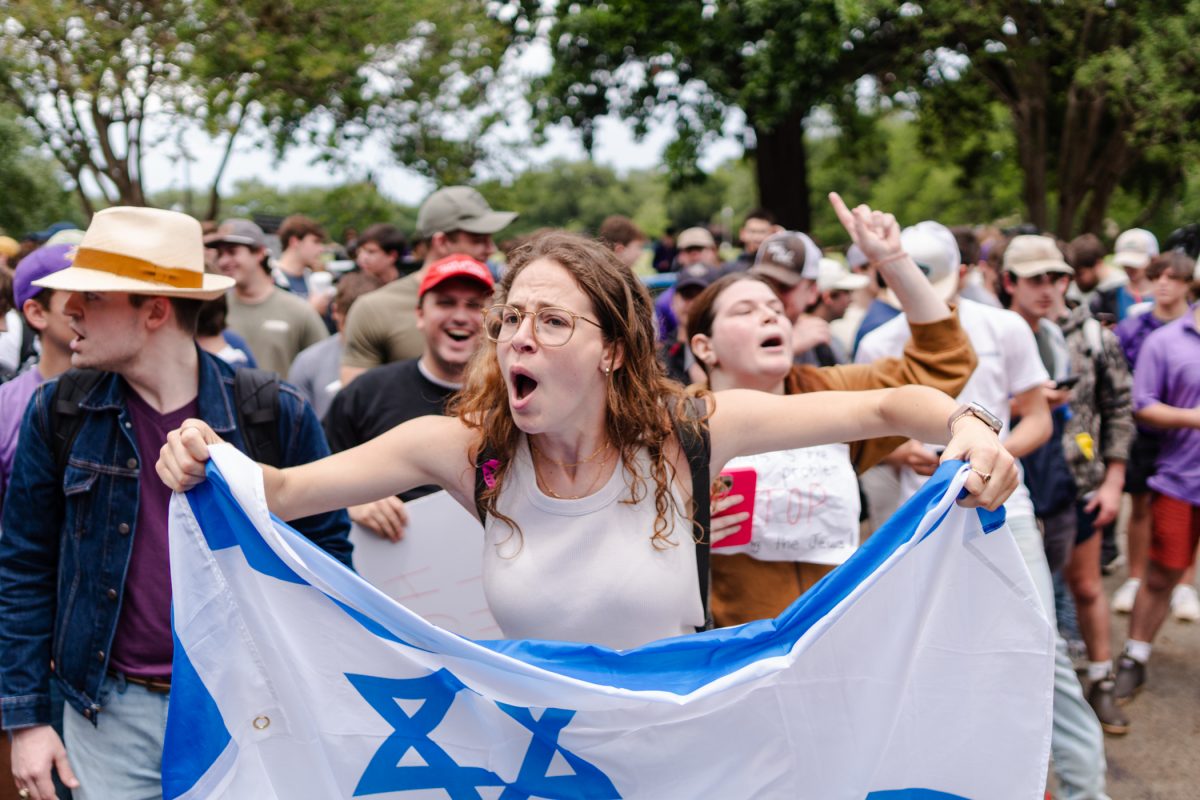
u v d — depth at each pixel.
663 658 1.94
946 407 1.99
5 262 6.94
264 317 5.95
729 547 2.70
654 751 1.96
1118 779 4.40
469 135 16.19
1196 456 4.89
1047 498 4.22
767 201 18.52
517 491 2.02
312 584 1.93
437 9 15.23
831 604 1.94
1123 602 6.18
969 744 1.99
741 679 1.88
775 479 2.70
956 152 22.25
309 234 8.70
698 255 8.94
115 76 13.64
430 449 2.07
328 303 8.27
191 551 1.98
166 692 2.51
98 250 2.45
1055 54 17.39
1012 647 1.97
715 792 1.97
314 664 1.98
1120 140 17.17
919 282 2.74
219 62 14.16
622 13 15.37
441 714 1.97
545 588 1.97
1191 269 6.18
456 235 5.09
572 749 1.97
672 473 2.04
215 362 2.65
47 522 2.54
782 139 18.16
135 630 2.49
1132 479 5.95
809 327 4.58
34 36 13.27
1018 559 1.96
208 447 1.97
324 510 2.07
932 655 1.98
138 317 2.48
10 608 2.50
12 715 2.47
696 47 15.26
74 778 2.50
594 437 2.00
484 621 3.24
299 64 14.41
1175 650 5.70
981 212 33.59
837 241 50.44
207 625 1.98
